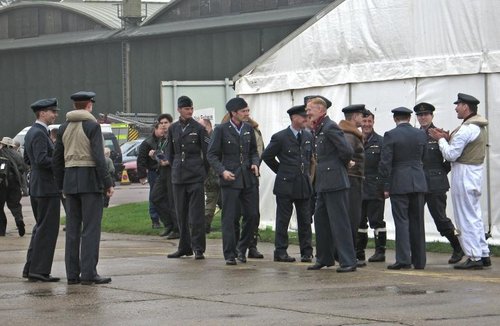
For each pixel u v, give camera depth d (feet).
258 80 87.92
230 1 264.52
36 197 56.29
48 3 306.96
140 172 91.66
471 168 61.41
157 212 89.30
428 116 66.64
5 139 89.30
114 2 335.26
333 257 61.21
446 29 75.61
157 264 64.39
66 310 45.50
